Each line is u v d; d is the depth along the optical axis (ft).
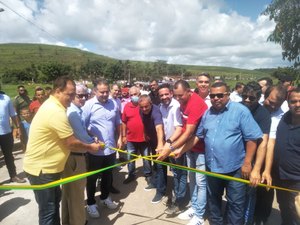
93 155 14.67
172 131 15.30
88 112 14.88
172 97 15.25
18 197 17.43
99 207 16.05
